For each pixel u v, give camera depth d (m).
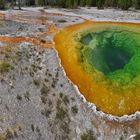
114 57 47.41
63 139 36.97
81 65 44.38
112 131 37.31
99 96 40.25
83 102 39.78
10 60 43.75
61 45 49.00
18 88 40.50
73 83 41.94
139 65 45.41
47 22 60.72
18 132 36.28
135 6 86.62
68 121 38.25
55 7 89.88
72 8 85.88
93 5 92.56
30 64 44.22
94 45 50.03
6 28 55.66
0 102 38.41
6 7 84.88
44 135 37.06
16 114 37.84
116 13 75.75
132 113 38.59
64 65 44.75
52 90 41.22
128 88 40.97
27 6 92.19
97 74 42.94
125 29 56.69
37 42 49.16
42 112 38.84
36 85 41.47
